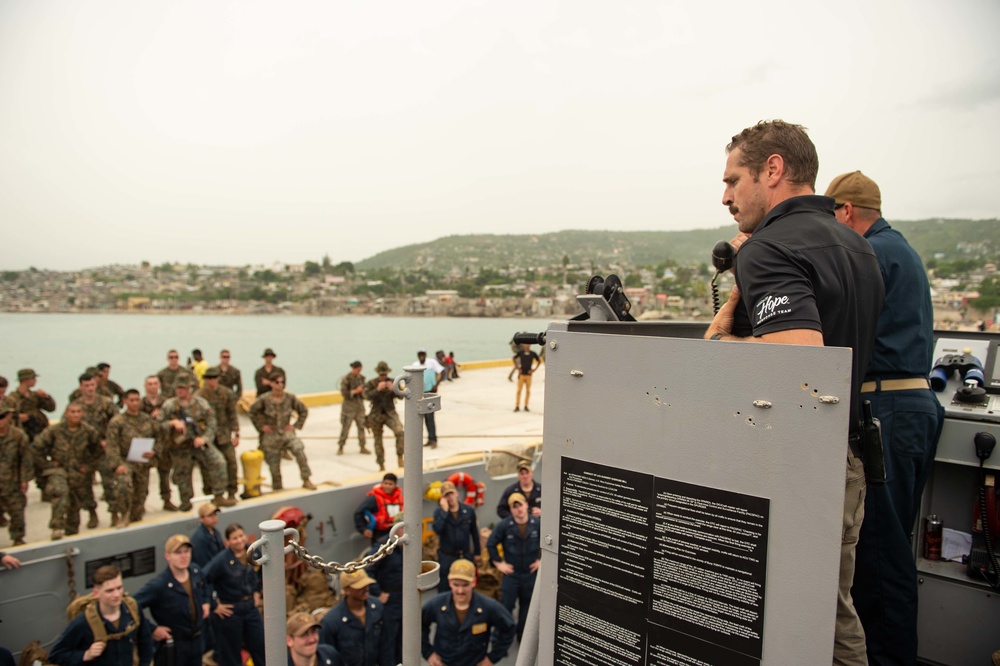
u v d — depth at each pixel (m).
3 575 6.43
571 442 1.91
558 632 1.96
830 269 1.67
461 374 25.08
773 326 1.59
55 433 8.38
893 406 2.58
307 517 8.05
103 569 5.41
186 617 6.03
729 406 1.58
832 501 1.44
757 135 1.91
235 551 6.54
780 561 1.52
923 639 3.08
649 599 1.75
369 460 12.40
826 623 1.46
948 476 3.16
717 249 2.23
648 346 1.73
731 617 1.60
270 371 14.02
